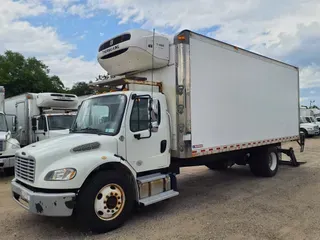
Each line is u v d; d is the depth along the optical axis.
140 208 5.34
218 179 8.45
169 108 5.61
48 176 4.05
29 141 12.23
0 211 5.59
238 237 4.15
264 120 8.02
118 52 5.75
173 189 5.52
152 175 5.32
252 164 8.59
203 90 5.89
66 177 4.04
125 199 4.61
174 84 5.52
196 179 8.52
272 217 4.98
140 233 4.35
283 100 9.09
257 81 7.75
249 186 7.42
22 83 37.75
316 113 30.31
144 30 5.55
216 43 6.29
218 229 4.46
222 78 6.43
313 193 6.55
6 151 8.61
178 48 5.48
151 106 5.11
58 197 3.98
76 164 4.15
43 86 40.94
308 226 4.55
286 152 10.29
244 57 7.23
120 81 5.63
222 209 5.49
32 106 12.26
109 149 4.62
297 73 10.05
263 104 8.00
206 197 6.40
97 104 5.34
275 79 8.63
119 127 4.80
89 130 5.19
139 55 5.42
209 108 6.03
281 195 6.43
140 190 4.92
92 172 4.38
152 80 5.89
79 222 4.59
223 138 6.41
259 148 8.47
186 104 5.46
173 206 5.73
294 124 9.84
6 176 9.30
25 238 4.28
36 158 4.16
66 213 4.02
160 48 5.50
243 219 4.90
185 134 5.45
